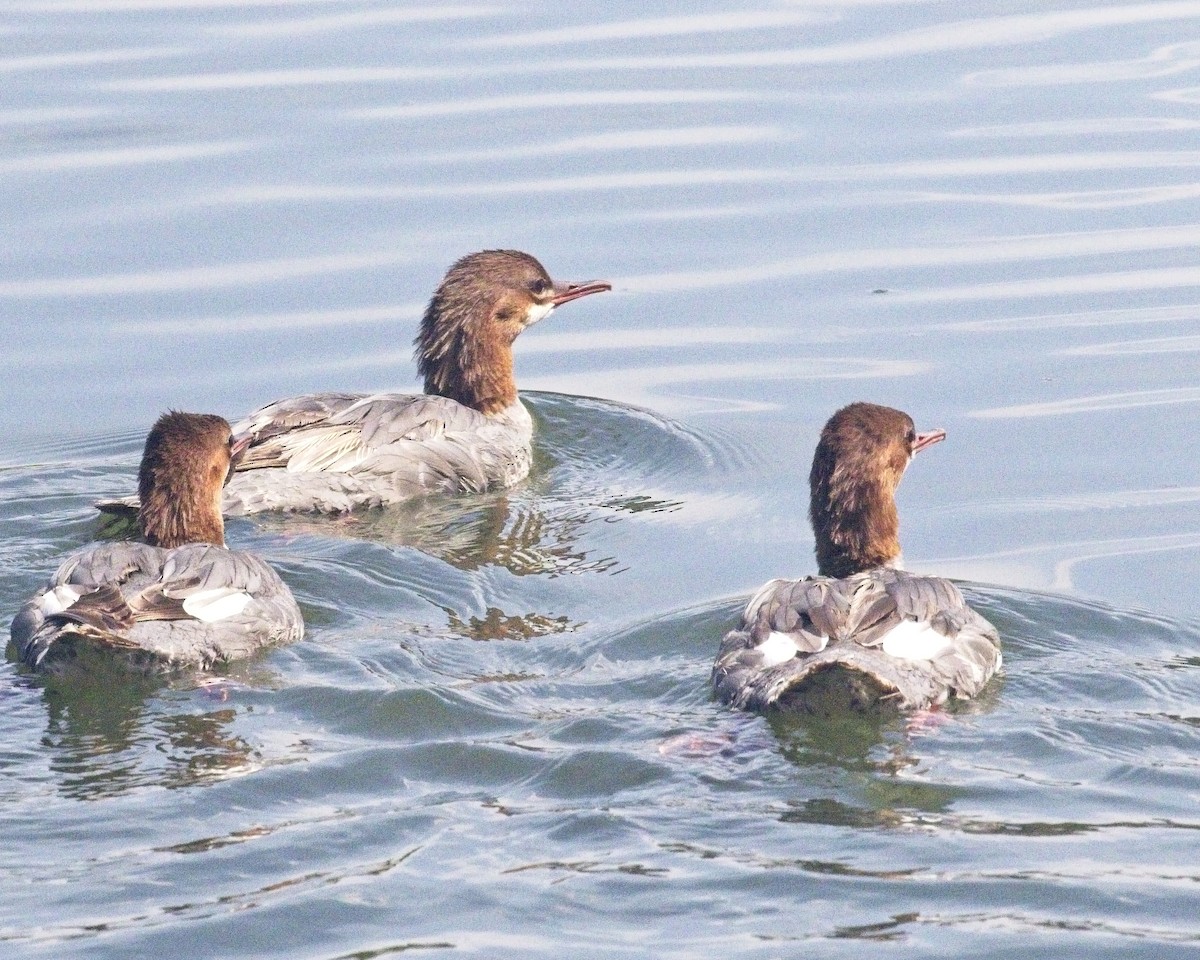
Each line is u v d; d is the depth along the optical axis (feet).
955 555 50.88
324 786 36.17
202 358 65.67
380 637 45.24
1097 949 29.60
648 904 31.19
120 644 40.83
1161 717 39.06
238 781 36.04
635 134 84.33
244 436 53.01
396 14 101.71
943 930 30.19
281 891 31.65
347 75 91.25
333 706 40.11
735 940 30.01
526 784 36.27
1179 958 29.35
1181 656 43.32
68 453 59.00
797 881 31.78
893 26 99.09
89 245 73.26
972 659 40.78
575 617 47.42
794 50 95.09
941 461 57.00
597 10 102.78
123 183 78.13
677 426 61.46
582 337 68.90
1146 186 77.97
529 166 80.94
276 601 44.42
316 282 70.90
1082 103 86.84
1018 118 85.35
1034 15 100.99
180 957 29.71
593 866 32.48
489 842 33.53
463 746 37.63
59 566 46.65
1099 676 41.52
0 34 97.60
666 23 100.22
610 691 41.45
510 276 62.59
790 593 41.16
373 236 74.28
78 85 89.25
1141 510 53.11
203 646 42.22
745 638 40.96
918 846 33.04
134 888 31.73
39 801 35.14
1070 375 62.59
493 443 59.77
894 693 38.24
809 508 49.83
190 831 33.96
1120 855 32.68
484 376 62.23
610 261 72.54
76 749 37.76
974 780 35.83
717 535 53.47
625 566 51.37
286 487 55.83
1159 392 60.95
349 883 31.96
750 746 37.40
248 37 97.19
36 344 66.33
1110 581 48.49
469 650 44.47
